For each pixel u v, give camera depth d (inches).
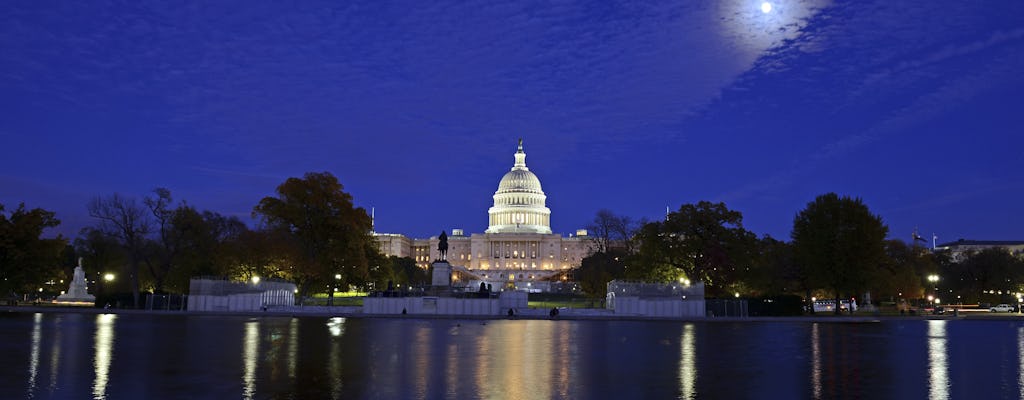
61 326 2452.0
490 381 1256.8
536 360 1569.9
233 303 3836.1
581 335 2341.3
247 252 4303.6
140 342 1877.5
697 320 3533.5
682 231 4392.2
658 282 4087.1
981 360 1642.5
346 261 4335.6
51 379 1235.9
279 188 4284.0
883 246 4259.4
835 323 3346.5
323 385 1198.3
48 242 3998.5
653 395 1133.7
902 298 5383.9
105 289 5556.1
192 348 1747.0
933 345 2037.4
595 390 1174.3
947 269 6850.4
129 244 4192.9
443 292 4215.1
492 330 2561.5
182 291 4480.8
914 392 1183.6
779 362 1573.6
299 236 4343.0
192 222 4448.8
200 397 1082.7
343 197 4384.8
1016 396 1151.6
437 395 1116.5
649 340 2155.5
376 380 1256.2
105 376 1273.4
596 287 5497.1
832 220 4217.5
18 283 3991.1
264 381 1235.2
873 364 1550.2
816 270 4210.1
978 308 4985.2
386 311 3757.4
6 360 1473.9
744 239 4352.9
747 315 3905.0
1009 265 6737.2
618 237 6491.1
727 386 1226.0
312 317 3425.2
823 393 1165.7
